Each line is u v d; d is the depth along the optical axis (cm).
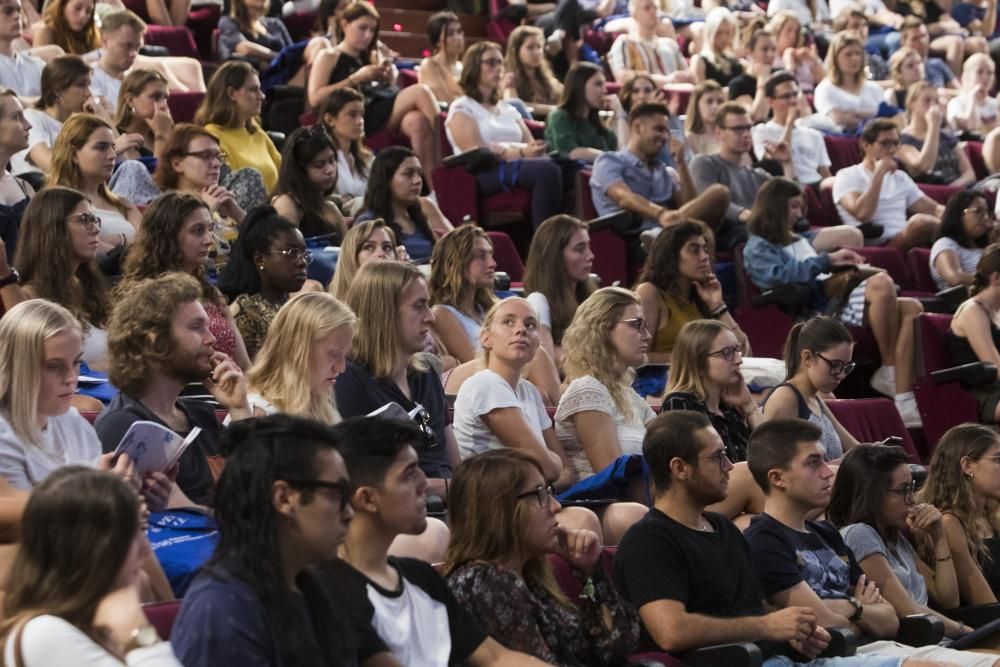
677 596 501
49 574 320
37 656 314
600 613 487
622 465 592
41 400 458
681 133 1164
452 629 425
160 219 644
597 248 956
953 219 1045
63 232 627
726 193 973
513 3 1359
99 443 481
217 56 1150
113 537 322
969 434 662
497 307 615
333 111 928
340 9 1140
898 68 1394
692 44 1389
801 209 967
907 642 585
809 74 1390
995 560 661
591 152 1059
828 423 726
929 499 667
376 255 707
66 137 752
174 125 888
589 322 647
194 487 492
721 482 519
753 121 1224
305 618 352
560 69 1275
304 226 822
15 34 934
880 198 1153
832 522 630
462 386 607
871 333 935
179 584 451
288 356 526
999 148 1316
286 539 355
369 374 579
